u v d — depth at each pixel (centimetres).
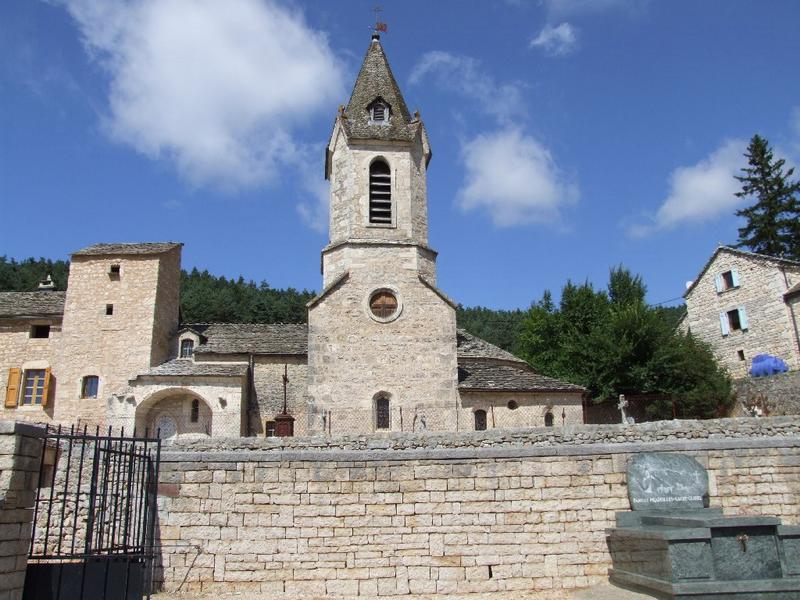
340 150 2658
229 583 1356
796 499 1436
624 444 1466
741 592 1114
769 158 5162
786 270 3525
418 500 1412
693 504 1417
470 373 2559
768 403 3038
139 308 3166
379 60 2884
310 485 1414
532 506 1418
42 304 3381
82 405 3038
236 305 6544
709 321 4012
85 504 1383
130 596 1009
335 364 2320
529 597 1320
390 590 1355
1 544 853
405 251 2489
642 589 1230
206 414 2736
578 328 4384
